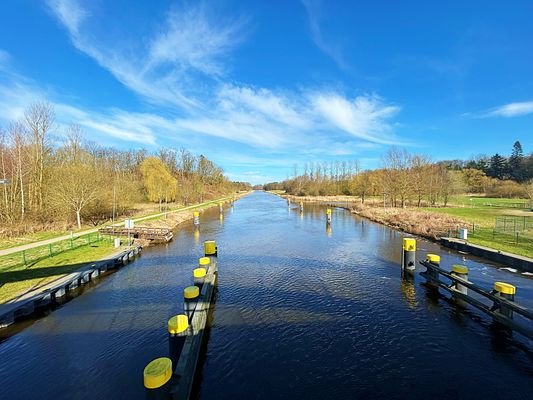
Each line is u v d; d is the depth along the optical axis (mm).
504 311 9117
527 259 15688
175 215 41812
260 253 20828
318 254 20375
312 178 109688
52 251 19469
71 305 12453
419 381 7312
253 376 7656
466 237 21031
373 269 16672
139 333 10008
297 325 10273
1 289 12547
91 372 7984
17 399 7039
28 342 9531
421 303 11875
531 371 7621
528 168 85688
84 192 29500
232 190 144750
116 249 20344
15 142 29156
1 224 25609
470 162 112812
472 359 8164
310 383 7348
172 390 5738
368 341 9164
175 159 88062
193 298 9008
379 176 63938
